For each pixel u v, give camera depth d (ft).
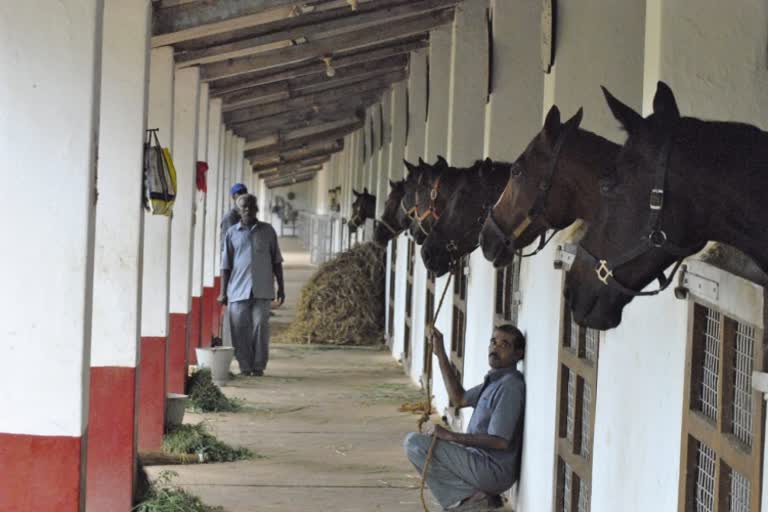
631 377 19.79
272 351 67.21
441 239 34.60
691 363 16.62
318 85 73.00
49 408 21.75
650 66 19.63
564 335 25.34
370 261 74.23
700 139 14.93
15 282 21.63
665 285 15.48
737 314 14.46
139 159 31.42
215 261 71.46
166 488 31.55
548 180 18.70
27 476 21.81
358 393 51.57
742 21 19.02
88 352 22.25
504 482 29.63
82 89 21.57
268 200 231.91
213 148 68.74
